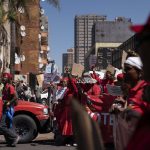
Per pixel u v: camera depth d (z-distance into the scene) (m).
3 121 12.45
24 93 24.95
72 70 13.36
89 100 10.81
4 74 12.55
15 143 12.49
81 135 1.63
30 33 67.94
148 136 1.52
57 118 12.47
